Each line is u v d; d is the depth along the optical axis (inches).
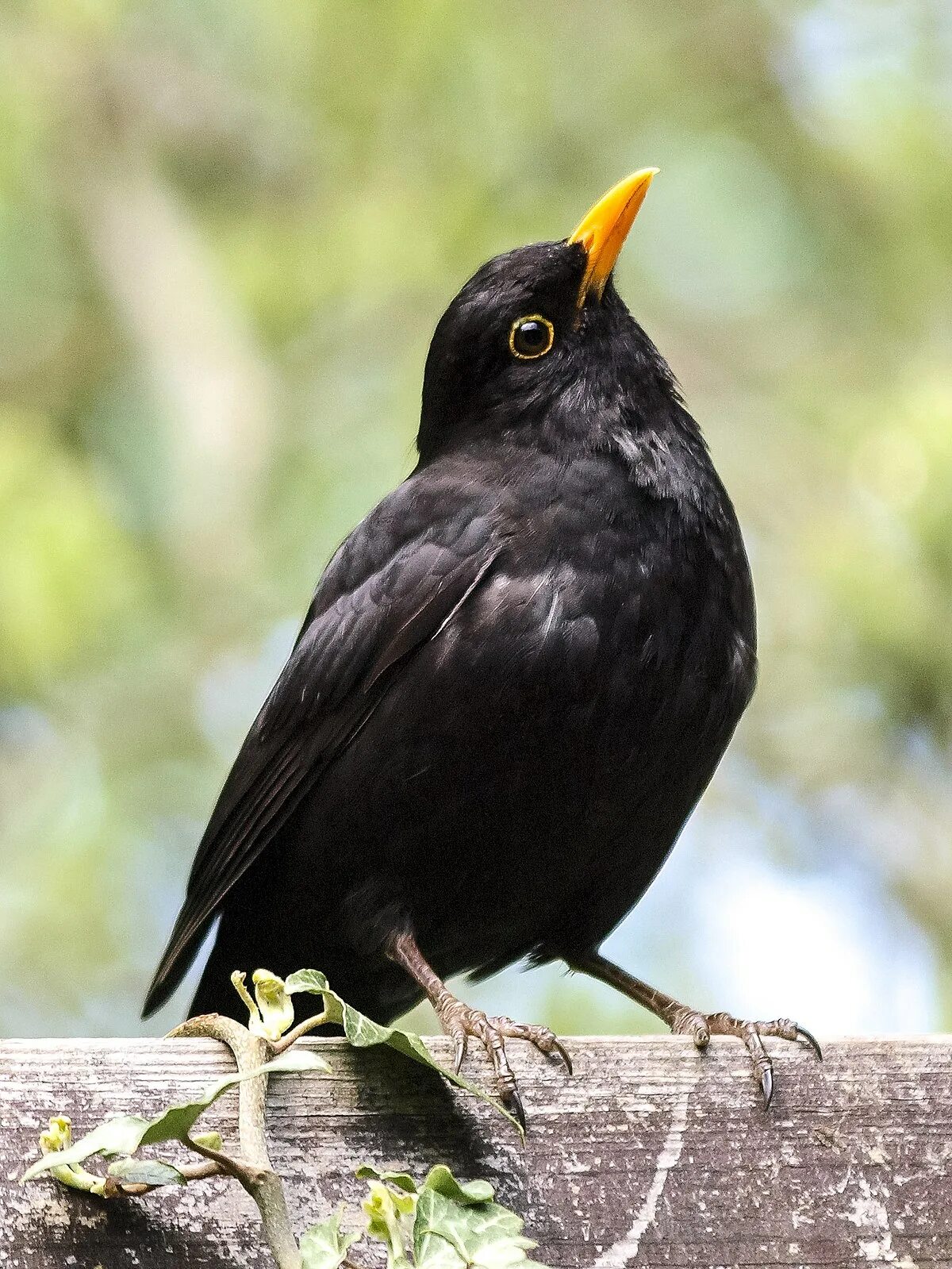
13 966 489.7
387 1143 227.6
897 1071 235.9
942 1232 230.2
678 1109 233.1
